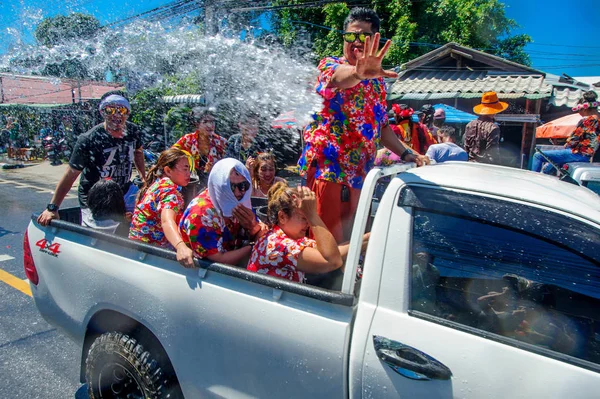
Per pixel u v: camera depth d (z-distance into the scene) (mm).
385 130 2602
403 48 15742
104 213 2967
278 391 1777
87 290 2420
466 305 1593
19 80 19906
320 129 2455
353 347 1627
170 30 8367
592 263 1496
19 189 11883
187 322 2025
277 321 1772
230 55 5125
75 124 18766
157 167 2844
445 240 1674
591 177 3941
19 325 4016
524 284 1557
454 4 17844
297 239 2150
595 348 1417
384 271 1699
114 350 2287
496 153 5953
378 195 2936
